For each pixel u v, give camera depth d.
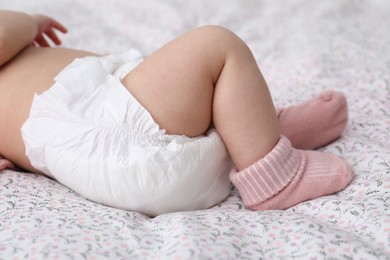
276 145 1.05
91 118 1.04
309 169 1.06
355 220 0.94
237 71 1.05
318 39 1.94
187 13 2.17
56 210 1.00
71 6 2.19
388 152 1.16
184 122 1.06
